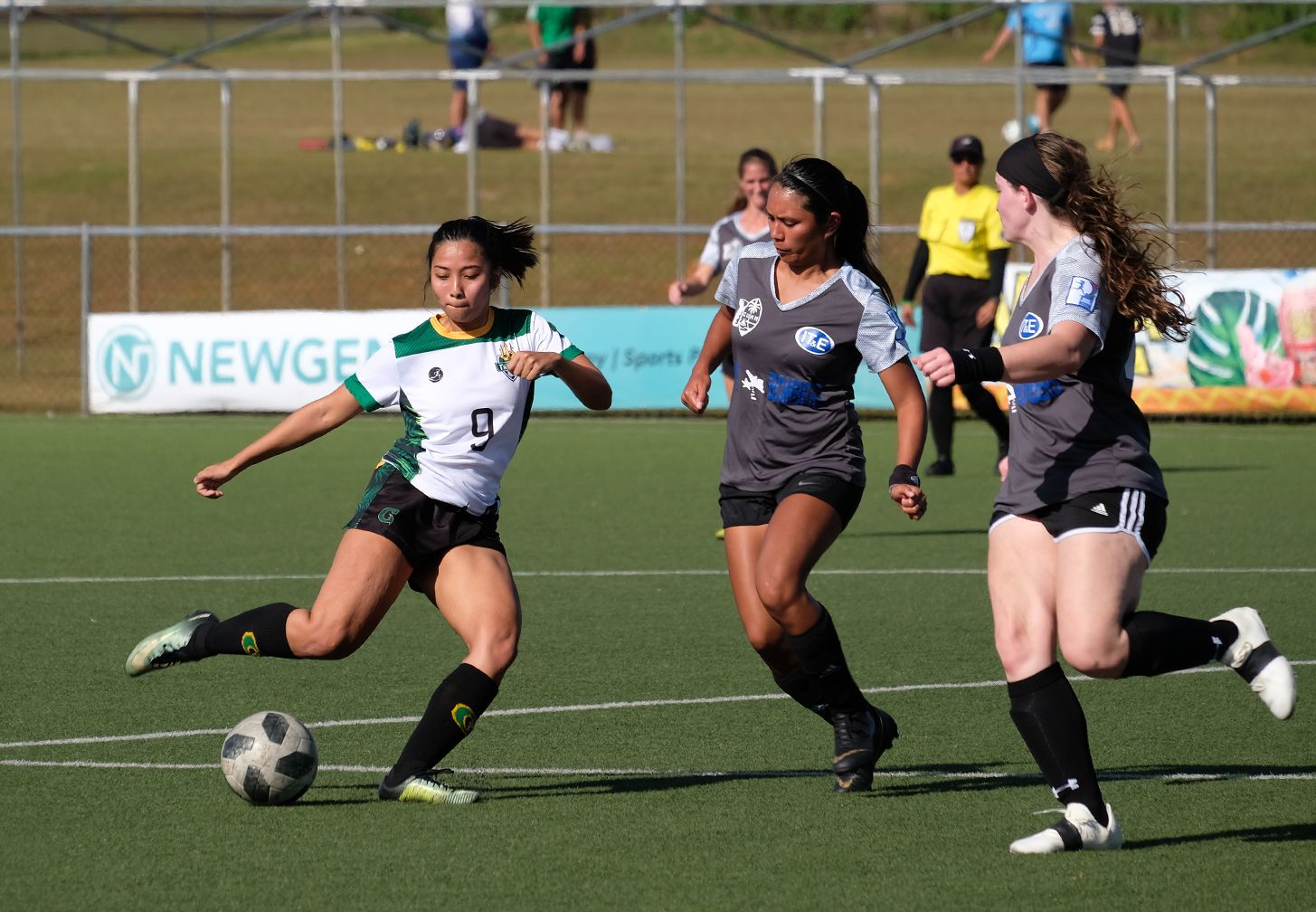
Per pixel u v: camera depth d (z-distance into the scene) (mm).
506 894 16469
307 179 98250
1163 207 91438
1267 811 19312
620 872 17141
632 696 25172
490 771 21156
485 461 19828
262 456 19844
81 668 26891
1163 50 133000
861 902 16219
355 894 16469
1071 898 16344
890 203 92500
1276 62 134000
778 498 20531
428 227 63344
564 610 31781
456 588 19812
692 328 63719
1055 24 76938
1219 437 59188
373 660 27594
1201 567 35938
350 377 19859
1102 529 17391
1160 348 62094
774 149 105625
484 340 19875
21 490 47344
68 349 75812
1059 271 17422
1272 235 87938
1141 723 23484
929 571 35812
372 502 19875
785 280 20516
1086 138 109625
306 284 84000
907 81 65562
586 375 19609
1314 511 43562
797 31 142125
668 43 143750
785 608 19469
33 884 16750
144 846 17969
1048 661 17766
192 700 24766
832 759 21672
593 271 82000
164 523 42125
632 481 49750
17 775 20797
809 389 20234
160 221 92500
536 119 115875
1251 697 24922
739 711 24234
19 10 67688
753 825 18812
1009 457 18359
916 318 60875
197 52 67812
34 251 88062
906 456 19516
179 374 63594
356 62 137625
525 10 146375
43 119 119750
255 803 19500
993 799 19891
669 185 96750
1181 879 16859
